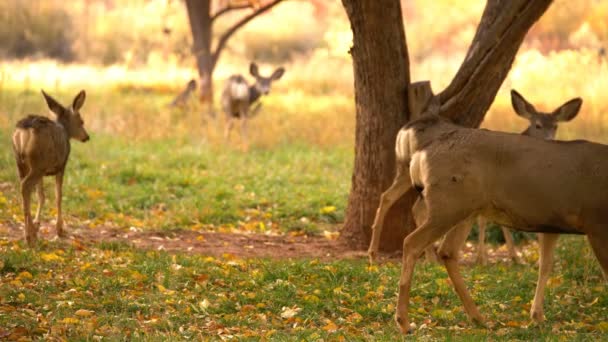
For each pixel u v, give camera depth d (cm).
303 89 3922
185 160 2091
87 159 2006
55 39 5241
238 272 1176
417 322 1021
